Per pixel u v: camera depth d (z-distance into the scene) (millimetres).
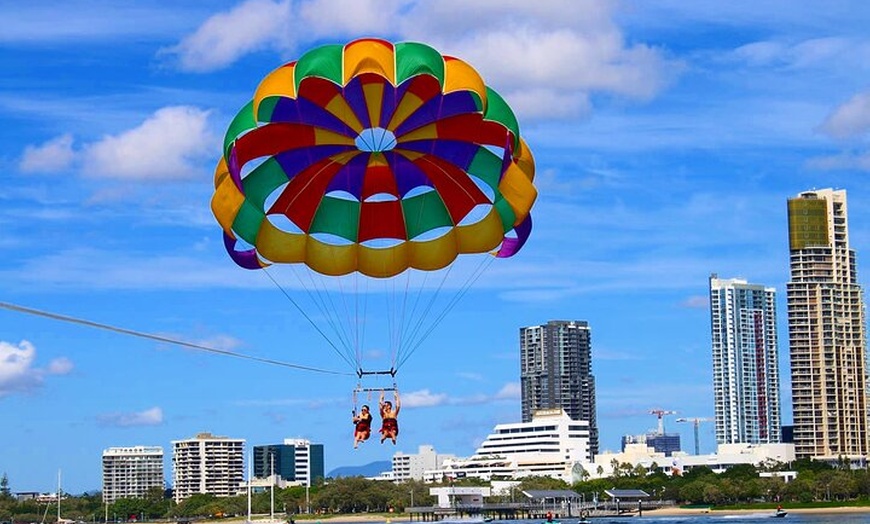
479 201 57062
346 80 48750
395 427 52594
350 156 55156
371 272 57875
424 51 49219
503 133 52438
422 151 54781
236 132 50812
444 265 57594
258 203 54844
